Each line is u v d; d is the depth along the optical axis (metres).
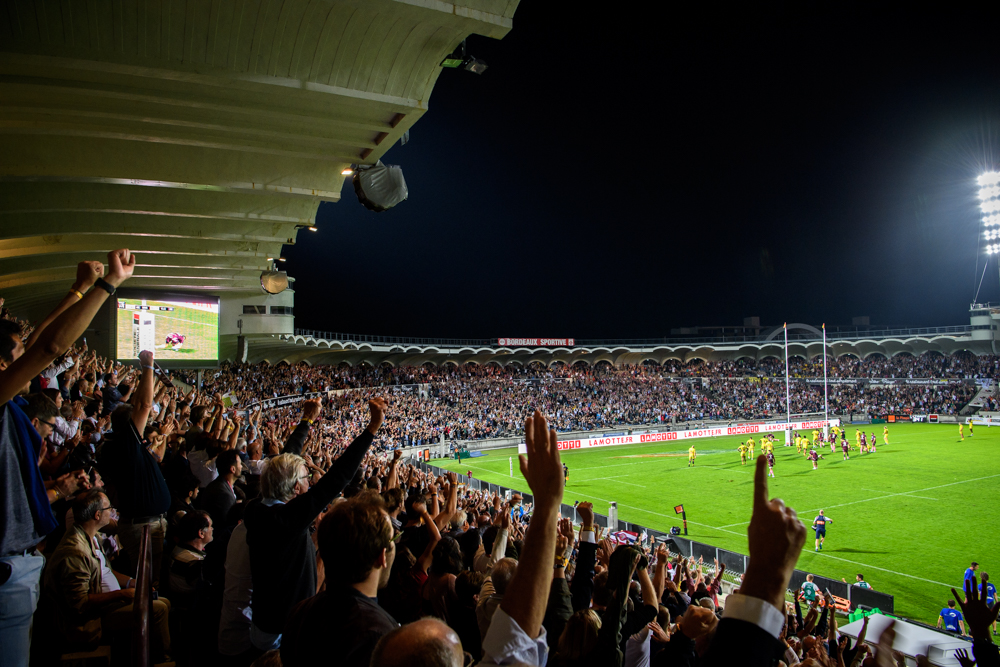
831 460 41.62
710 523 26.59
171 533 5.82
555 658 3.17
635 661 4.07
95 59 9.02
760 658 1.64
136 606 3.13
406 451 46.31
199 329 32.59
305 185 16.02
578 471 40.75
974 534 23.70
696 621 3.49
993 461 39.38
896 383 72.88
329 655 2.38
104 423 10.31
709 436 55.62
